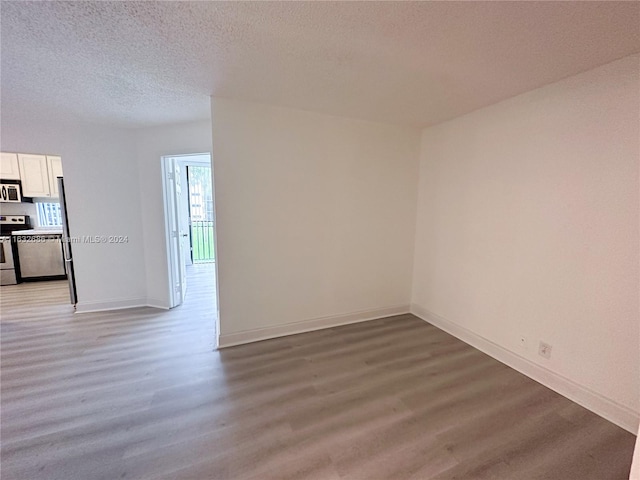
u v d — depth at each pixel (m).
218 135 2.48
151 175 3.58
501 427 1.75
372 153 3.16
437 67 1.87
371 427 1.75
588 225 1.89
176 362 2.46
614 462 1.52
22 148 3.31
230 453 1.55
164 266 3.72
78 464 1.47
